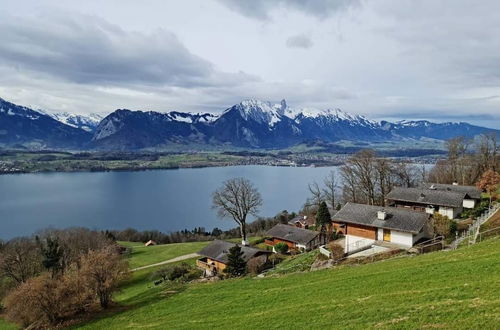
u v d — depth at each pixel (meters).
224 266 69.44
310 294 33.97
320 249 57.94
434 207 68.69
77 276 47.81
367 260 47.25
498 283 25.31
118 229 148.75
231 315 33.38
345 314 26.53
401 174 100.56
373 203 90.31
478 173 105.94
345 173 99.06
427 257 38.41
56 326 44.25
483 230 47.38
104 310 46.66
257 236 116.12
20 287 47.44
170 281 64.75
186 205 196.12
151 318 38.78
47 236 86.88
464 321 20.80
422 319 22.39
